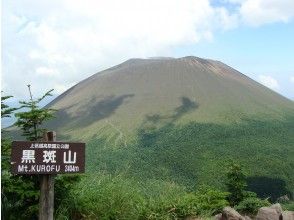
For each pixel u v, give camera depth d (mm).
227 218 8219
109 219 7598
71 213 7434
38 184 6988
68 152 5809
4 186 6742
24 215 6992
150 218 7996
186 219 8477
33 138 7086
